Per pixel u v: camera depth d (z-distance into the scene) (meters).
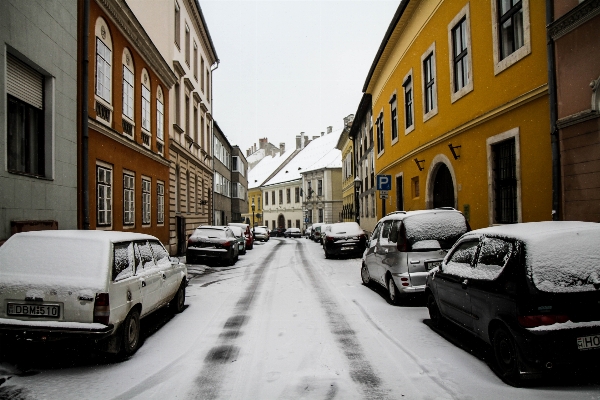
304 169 69.56
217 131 37.16
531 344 4.36
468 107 11.62
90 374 5.18
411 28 16.48
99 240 5.82
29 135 9.10
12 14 8.06
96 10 12.10
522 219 9.09
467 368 5.15
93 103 11.76
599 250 4.68
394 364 5.34
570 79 7.43
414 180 16.98
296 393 4.52
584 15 7.04
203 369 5.29
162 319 8.09
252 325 7.45
